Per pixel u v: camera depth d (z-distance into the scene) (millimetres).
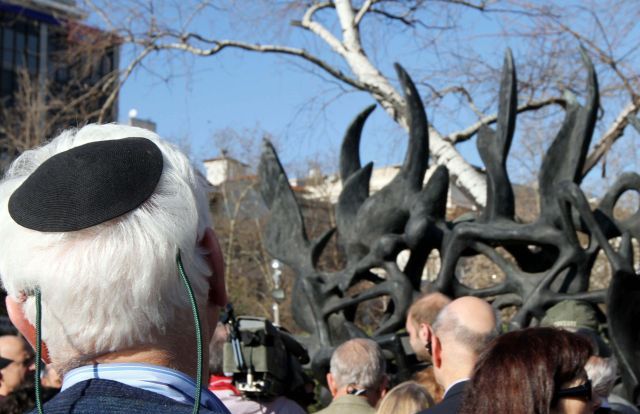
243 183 26578
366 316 14102
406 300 6691
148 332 1480
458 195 21344
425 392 3717
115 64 15711
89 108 15641
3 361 4676
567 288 6367
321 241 7293
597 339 4676
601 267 17453
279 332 4480
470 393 2459
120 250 1443
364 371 4160
